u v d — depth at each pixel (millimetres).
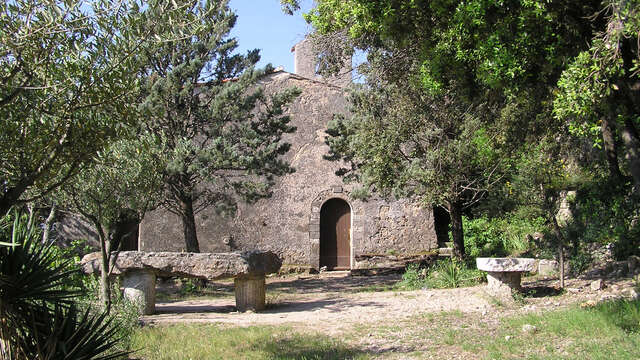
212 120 15328
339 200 20953
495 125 13133
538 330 7887
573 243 13500
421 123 13914
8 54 4586
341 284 16844
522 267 10500
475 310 9984
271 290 15570
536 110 12438
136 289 10820
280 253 20016
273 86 20562
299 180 20453
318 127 20812
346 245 20875
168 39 5039
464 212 20156
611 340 6961
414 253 20625
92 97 4738
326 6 12188
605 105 7070
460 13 8234
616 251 12039
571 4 7418
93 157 5230
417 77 13000
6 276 5148
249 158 14242
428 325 9016
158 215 19141
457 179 13523
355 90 14828
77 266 10633
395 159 14070
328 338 8398
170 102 14828
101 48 4703
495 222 18203
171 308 11750
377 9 9227
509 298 10469
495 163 13508
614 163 12391
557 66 8156
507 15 8062
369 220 20656
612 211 12859
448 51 9234
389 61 13320
